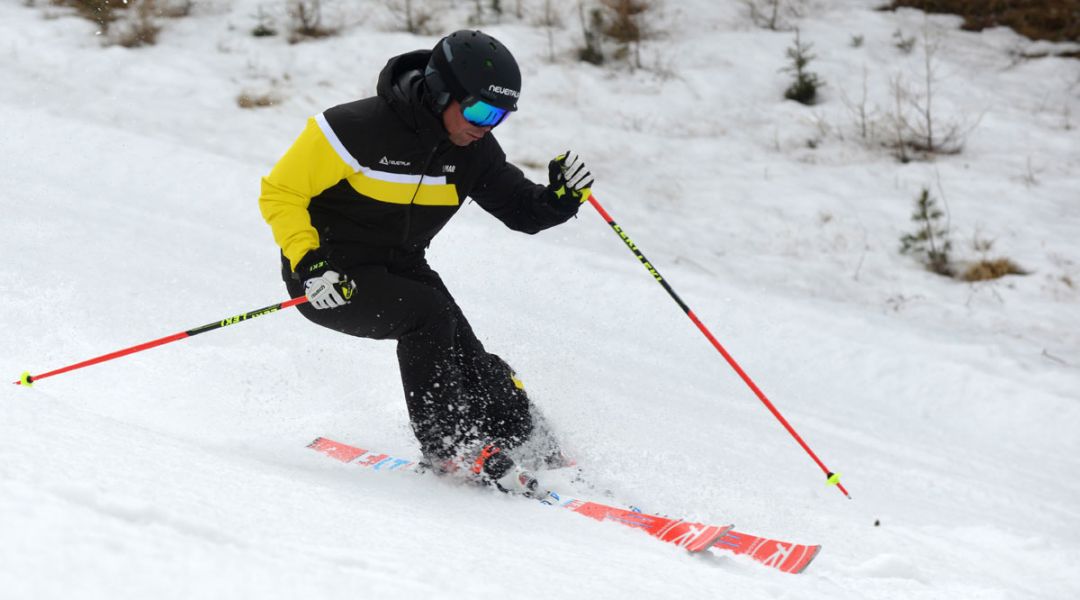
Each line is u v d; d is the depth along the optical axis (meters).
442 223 12.56
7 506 5.12
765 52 42.97
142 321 18.58
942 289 29.80
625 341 23.59
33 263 20.45
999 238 32.19
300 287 12.09
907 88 40.88
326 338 19.48
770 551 11.12
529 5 45.50
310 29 42.09
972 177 35.75
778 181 35.12
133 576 4.72
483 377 13.11
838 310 27.02
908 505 16.28
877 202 34.12
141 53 38.53
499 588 6.35
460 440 12.15
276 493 7.94
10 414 7.87
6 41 37.50
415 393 12.02
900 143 37.12
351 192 11.55
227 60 39.09
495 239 27.47
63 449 7.05
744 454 17.28
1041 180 35.59
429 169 11.86
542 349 21.70
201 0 43.31
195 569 5.04
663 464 15.59
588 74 40.81
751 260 30.28
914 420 22.27
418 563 6.53
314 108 36.44
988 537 14.64
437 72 11.05
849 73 41.72
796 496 15.45
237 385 16.03
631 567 8.74
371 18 43.56
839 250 31.41
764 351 24.12
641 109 38.91
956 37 44.78
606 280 26.12
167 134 32.34
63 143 29.16
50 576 4.45
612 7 44.09
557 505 11.99
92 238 23.11
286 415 14.93
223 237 25.53
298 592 5.11
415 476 12.05
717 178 35.06
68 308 18.30
